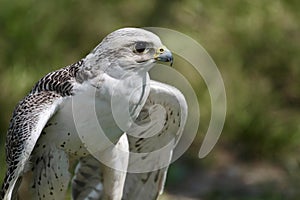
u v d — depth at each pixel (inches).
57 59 589.6
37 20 598.9
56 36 600.4
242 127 622.2
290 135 622.8
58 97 363.6
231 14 664.4
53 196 384.2
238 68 643.5
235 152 618.8
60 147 374.9
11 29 592.7
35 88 372.2
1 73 578.2
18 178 376.8
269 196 552.7
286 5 687.1
